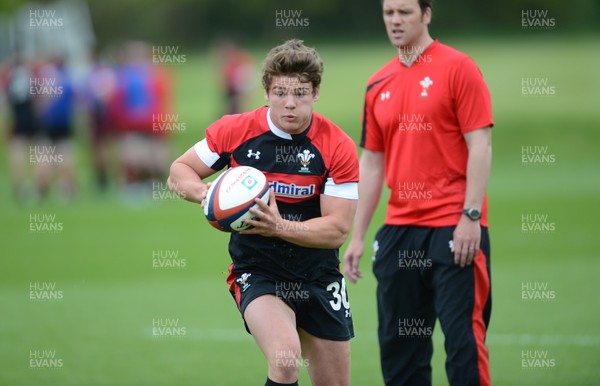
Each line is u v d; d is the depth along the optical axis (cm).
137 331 2972
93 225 5294
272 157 1827
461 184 1997
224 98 8856
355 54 16225
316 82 1762
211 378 2427
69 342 2834
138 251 4488
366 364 2555
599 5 19862
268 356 1686
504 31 18912
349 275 2184
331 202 1812
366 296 3497
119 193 6675
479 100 1953
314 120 1838
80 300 3472
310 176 1822
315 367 1889
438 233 1980
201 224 5309
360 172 2175
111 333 2950
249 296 1794
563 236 4588
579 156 8162
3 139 9662
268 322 1720
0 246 4672
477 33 18888
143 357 2647
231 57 8788
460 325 1916
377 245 2092
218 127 1859
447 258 1955
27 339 2877
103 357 2652
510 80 12238
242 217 1742
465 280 1938
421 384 2069
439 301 1961
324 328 1858
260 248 1842
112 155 7150
